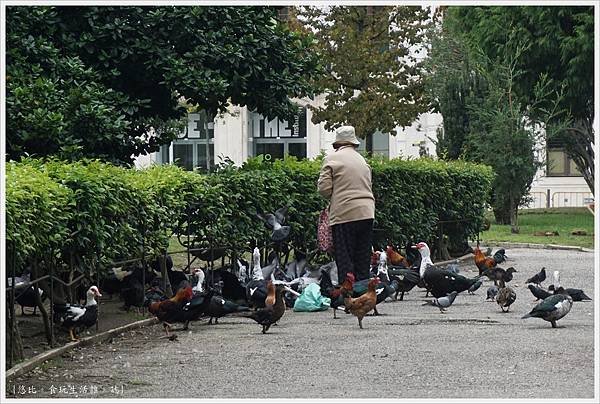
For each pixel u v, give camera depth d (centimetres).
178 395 952
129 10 1853
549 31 3978
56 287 1352
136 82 1927
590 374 1037
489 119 3803
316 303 1606
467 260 2636
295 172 1934
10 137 1569
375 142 5144
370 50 4206
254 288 1559
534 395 938
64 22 1836
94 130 1655
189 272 1788
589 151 4256
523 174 3700
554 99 4072
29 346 1216
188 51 1891
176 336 1309
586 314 1531
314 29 4256
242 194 1750
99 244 1287
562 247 3011
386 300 1742
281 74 1969
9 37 1695
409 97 4288
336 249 1656
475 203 2680
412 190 2333
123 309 1555
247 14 1925
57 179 1252
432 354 1159
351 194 1652
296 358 1148
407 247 2273
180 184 1594
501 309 1595
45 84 1614
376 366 1090
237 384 1003
